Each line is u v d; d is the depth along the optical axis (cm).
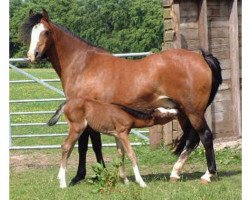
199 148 1141
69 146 905
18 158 1243
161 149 1184
